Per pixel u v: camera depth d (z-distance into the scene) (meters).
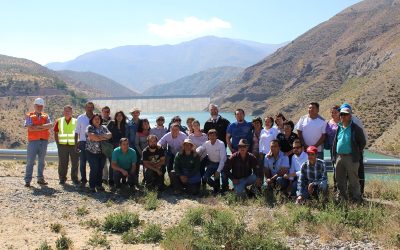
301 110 167.88
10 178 14.24
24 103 190.25
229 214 9.50
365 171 14.74
